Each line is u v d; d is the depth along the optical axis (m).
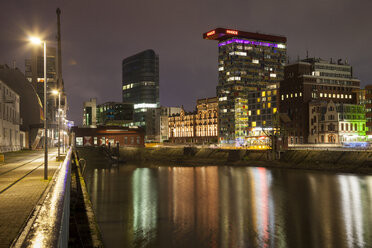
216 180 85.12
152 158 160.88
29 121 118.19
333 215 48.75
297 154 110.25
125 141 190.12
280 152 116.69
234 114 194.88
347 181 77.19
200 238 39.31
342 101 158.25
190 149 150.38
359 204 55.16
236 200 60.19
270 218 47.88
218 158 134.50
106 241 38.41
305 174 90.81
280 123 145.38
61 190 14.42
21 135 101.25
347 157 95.81
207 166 121.88
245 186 74.81
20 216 13.15
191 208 54.47
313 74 164.25
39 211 10.12
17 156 57.53
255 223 45.41
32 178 25.80
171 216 49.50
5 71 116.94
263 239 38.88
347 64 176.88
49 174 28.62
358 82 168.12
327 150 102.50
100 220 47.44
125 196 65.25
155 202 59.41
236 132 192.75
